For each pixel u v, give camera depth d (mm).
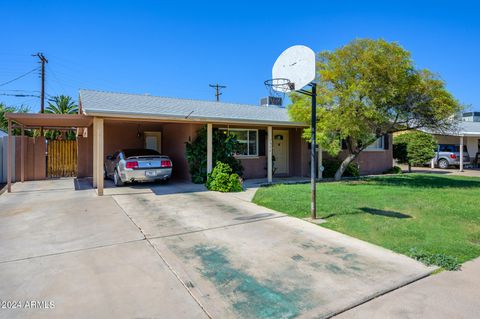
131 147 14891
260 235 5191
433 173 16750
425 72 10016
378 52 9656
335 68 10297
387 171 16891
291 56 7285
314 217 6211
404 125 11273
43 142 13766
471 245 4652
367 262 4031
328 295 3158
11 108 30406
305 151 14602
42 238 5035
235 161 12094
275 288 3314
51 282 3441
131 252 4391
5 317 2730
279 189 9781
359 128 10078
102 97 11445
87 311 2838
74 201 8203
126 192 9641
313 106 6328
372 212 6691
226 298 3098
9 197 8906
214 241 4883
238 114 12320
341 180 12906
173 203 7891
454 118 10492
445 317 2764
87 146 14344
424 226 5633
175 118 9750
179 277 3580
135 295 3146
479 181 12477
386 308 2920
